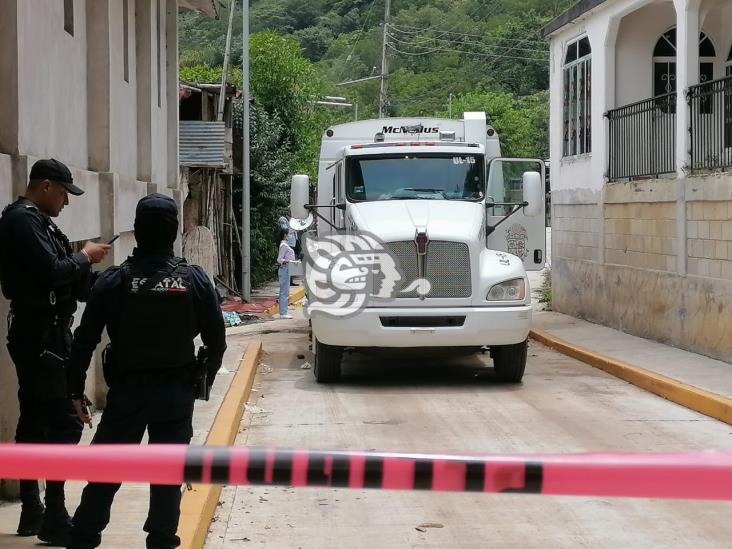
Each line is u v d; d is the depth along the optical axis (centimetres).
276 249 3055
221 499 734
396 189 1333
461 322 1189
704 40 1767
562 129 2041
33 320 543
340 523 673
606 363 1359
